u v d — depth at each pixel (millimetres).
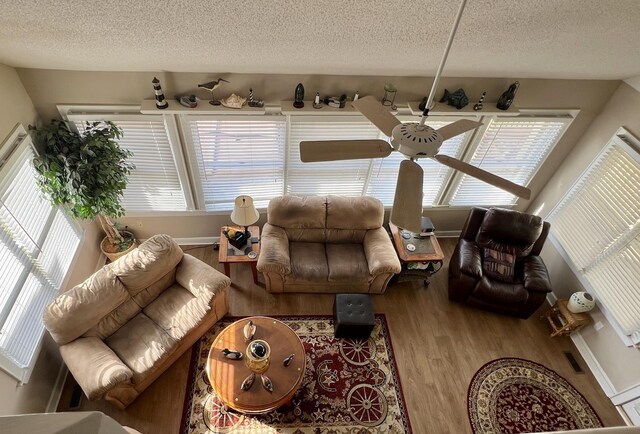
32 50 2793
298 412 3676
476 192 5289
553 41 2725
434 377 4066
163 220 4945
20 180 3301
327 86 4016
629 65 3432
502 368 4211
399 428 3658
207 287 3865
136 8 2064
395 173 4945
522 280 4523
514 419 3820
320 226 4688
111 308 3600
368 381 3961
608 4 2068
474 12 2184
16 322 3102
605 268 4207
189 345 3955
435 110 4098
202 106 3836
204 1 1997
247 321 3783
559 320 4496
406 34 2555
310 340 4258
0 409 2854
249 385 3293
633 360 3852
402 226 2080
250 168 4602
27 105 3543
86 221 4402
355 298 4219
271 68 3594
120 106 3852
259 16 2209
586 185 4539
